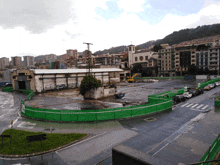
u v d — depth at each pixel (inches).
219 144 463.8
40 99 1621.6
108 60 5428.2
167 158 502.0
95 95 1489.9
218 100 1158.3
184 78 3472.0
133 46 5423.2
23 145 575.5
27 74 2169.0
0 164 478.3
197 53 3838.6
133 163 208.8
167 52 4311.0
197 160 490.3
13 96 1911.9
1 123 880.9
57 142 601.0
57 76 2354.8
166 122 832.9
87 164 474.3
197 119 872.3
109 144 599.8
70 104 1332.4
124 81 3666.3
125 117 900.6
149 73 4259.4
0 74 5826.8
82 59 5944.9
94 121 855.7
